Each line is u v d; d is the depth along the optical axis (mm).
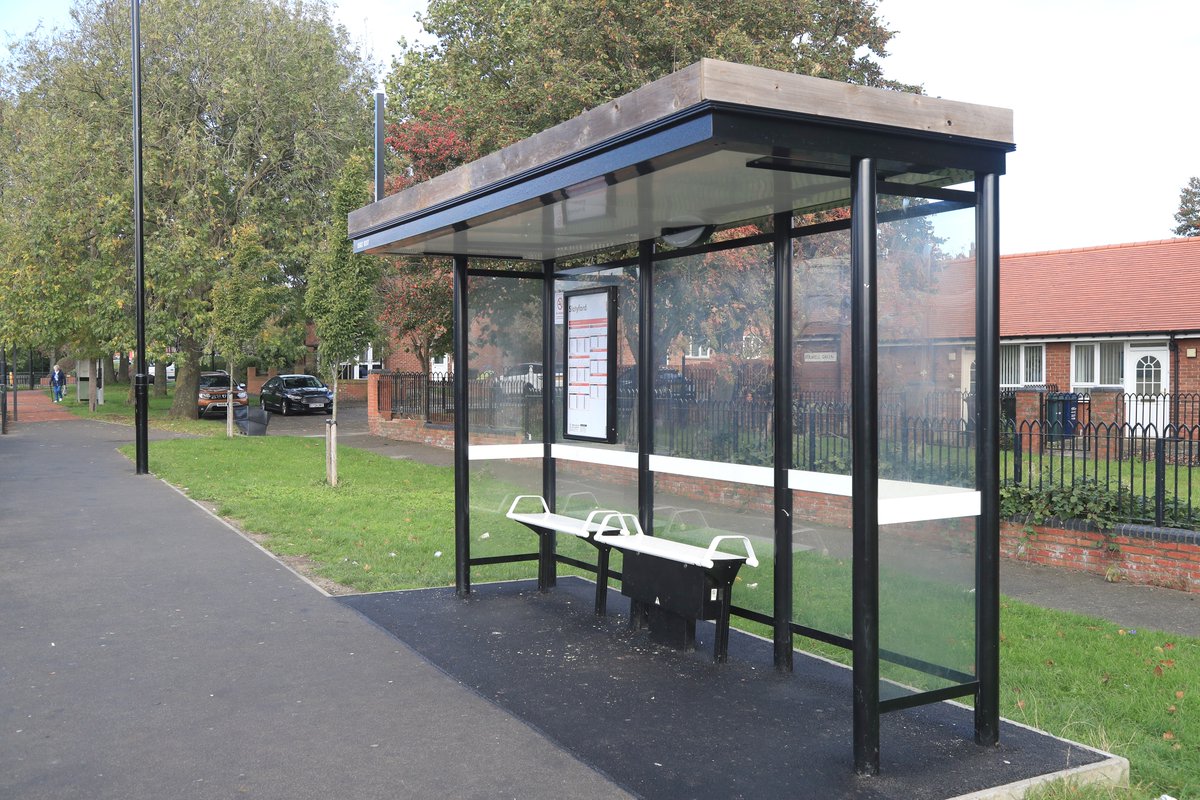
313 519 11156
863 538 4000
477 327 7617
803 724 4645
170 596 7320
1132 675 5637
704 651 5938
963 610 4410
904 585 4297
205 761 4219
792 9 17516
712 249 6137
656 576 5992
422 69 26562
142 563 8570
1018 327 23422
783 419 5602
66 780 4031
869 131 3936
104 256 25484
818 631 5324
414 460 18922
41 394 46500
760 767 4113
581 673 5453
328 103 28344
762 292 5922
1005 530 9352
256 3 28203
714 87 3631
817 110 3803
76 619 6648
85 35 27172
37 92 27750
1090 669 5781
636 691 5145
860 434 3996
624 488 7230
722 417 6199
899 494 4316
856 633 4039
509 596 7406
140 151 16312
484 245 7176
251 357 28703
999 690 5051
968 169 4227
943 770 4090
